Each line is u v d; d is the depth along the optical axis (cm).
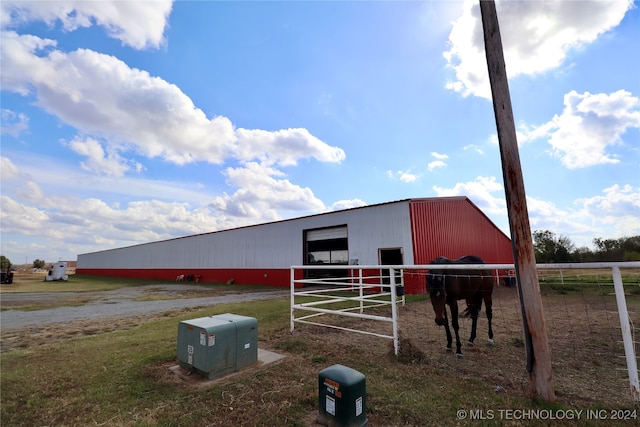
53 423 299
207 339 387
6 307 1187
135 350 527
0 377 417
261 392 349
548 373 310
